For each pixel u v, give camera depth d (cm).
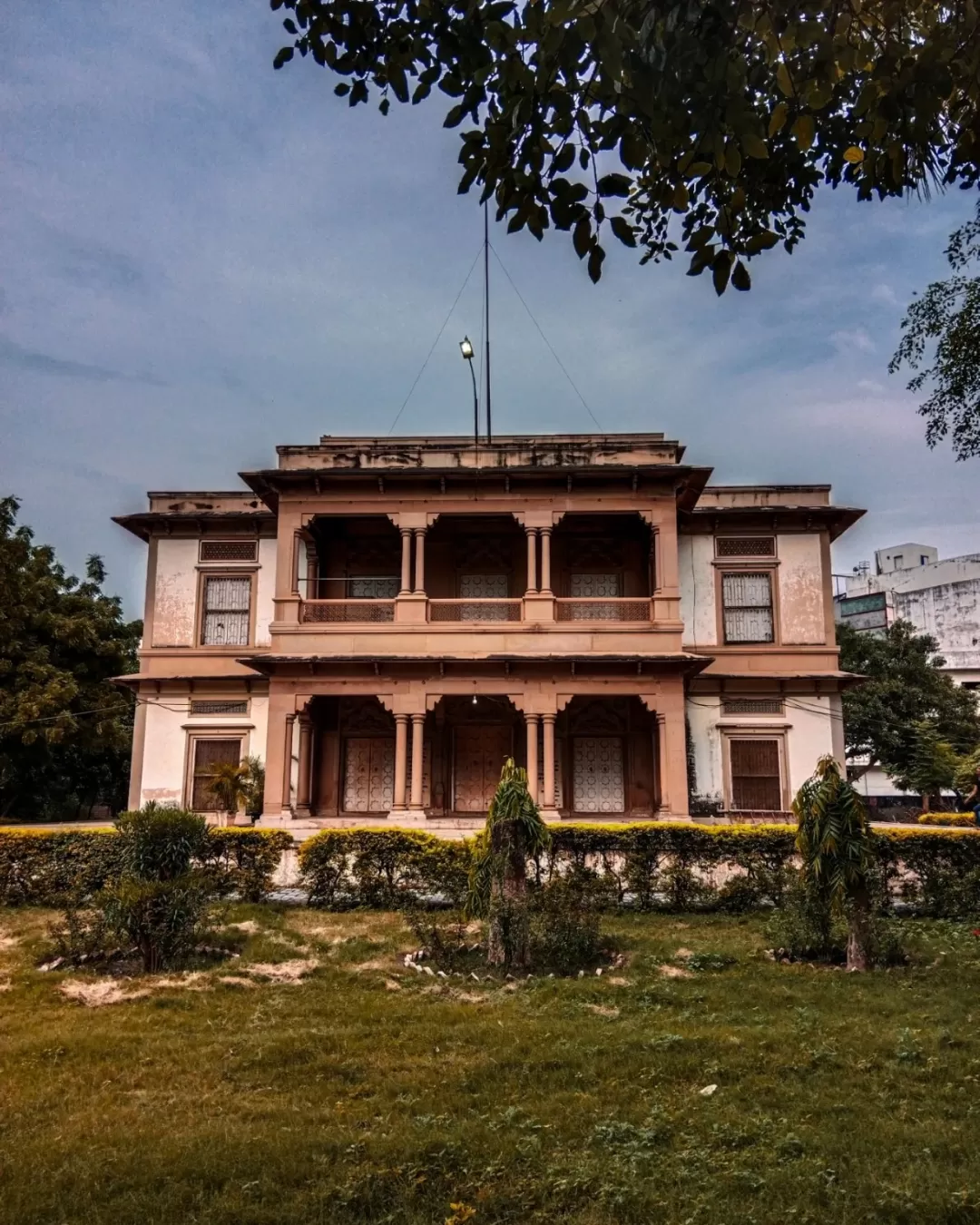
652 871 1371
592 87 413
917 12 454
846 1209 477
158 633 2342
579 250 441
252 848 1416
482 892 1088
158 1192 510
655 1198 490
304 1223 478
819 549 2302
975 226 923
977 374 934
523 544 2392
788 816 2188
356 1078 694
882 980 959
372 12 464
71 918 1131
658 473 2105
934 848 1351
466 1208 480
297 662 2073
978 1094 639
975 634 4919
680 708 2058
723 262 505
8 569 2891
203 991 939
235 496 2394
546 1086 669
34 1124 611
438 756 2295
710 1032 777
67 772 3575
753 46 443
